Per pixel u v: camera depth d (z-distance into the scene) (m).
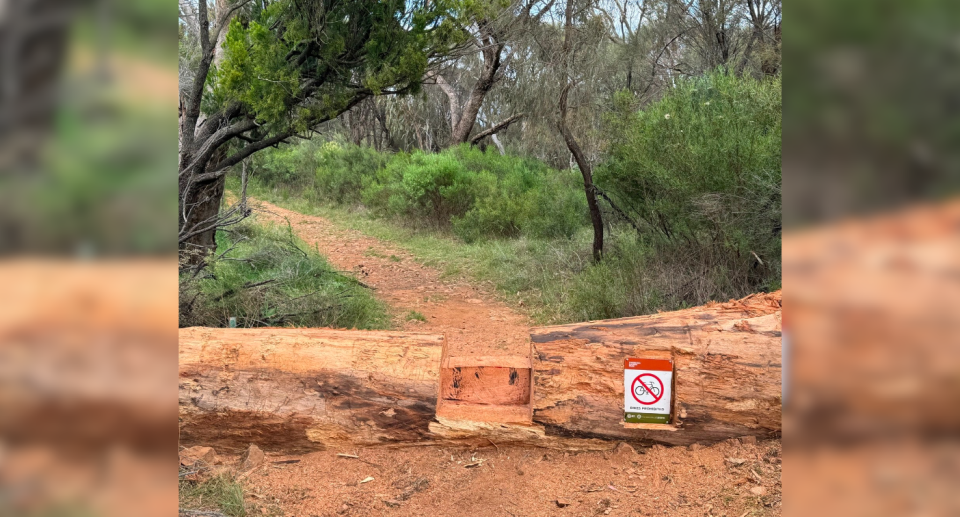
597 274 7.03
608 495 2.85
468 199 13.30
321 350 3.21
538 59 7.55
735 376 3.00
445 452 3.25
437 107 25.39
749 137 5.72
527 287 8.20
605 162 8.64
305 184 19.55
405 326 6.57
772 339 3.01
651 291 6.37
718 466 2.96
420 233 13.32
